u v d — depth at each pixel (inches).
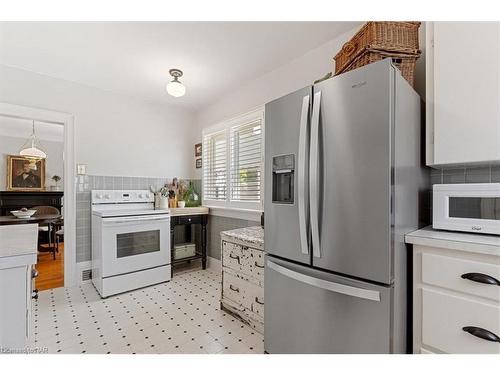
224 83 113.1
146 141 131.7
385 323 41.3
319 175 48.8
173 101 135.0
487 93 44.7
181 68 98.7
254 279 75.6
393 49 53.7
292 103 55.3
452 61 48.3
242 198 114.9
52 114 104.2
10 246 42.5
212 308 89.3
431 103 51.6
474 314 37.9
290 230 55.5
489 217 44.9
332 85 47.3
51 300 95.1
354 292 43.7
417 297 44.2
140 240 107.3
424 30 62.4
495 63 44.0
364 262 43.1
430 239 42.2
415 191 51.2
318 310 50.1
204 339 70.5
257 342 69.1
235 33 76.7
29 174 214.5
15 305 38.4
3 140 205.2
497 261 36.4
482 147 45.3
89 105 113.8
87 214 113.3
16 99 96.7
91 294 100.7
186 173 147.8
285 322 56.9
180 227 146.0
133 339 70.3
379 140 41.4
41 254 171.6
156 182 135.0
